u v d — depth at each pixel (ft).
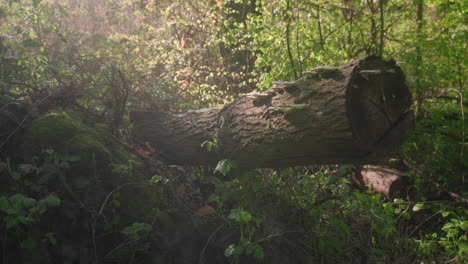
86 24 18.71
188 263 8.06
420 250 8.95
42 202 6.63
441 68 15.01
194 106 13.69
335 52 13.91
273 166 8.41
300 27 12.60
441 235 10.32
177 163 10.48
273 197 9.27
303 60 12.97
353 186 12.89
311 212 9.02
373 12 15.15
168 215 8.68
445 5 15.57
